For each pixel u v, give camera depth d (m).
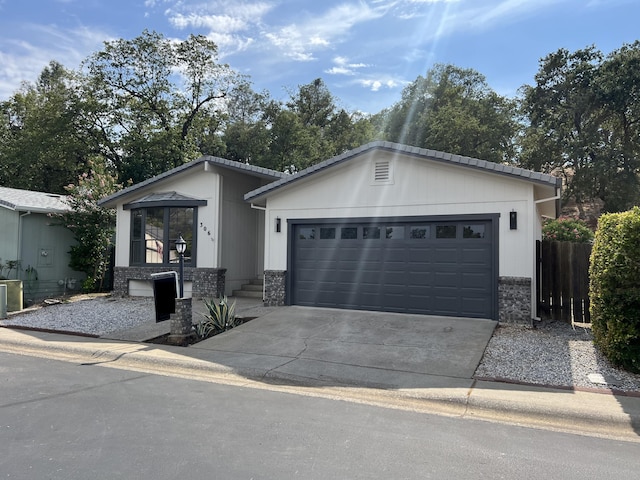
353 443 4.25
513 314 9.46
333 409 5.31
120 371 7.06
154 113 29.88
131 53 28.75
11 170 31.30
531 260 9.43
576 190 33.03
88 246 16.67
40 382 6.28
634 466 3.86
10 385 6.09
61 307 13.20
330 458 3.88
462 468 3.74
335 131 41.84
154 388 6.07
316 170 11.26
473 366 6.92
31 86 39.12
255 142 34.25
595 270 7.30
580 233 18.88
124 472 3.54
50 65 39.78
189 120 31.16
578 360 7.12
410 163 10.67
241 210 15.46
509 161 36.91
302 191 11.87
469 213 10.02
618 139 34.09
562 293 10.05
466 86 39.34
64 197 19.91
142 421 4.74
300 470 3.63
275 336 8.95
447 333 8.70
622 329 6.56
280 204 12.13
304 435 4.42
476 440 4.41
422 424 4.86
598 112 33.88
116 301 14.13
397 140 38.78
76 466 3.64
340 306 11.38
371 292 11.05
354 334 8.88
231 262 14.88
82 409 5.11
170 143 28.23
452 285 10.20
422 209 10.49
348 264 11.37
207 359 7.51
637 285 6.50
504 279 9.56
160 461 3.75
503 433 4.64
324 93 42.28
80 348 8.41
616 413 5.01
